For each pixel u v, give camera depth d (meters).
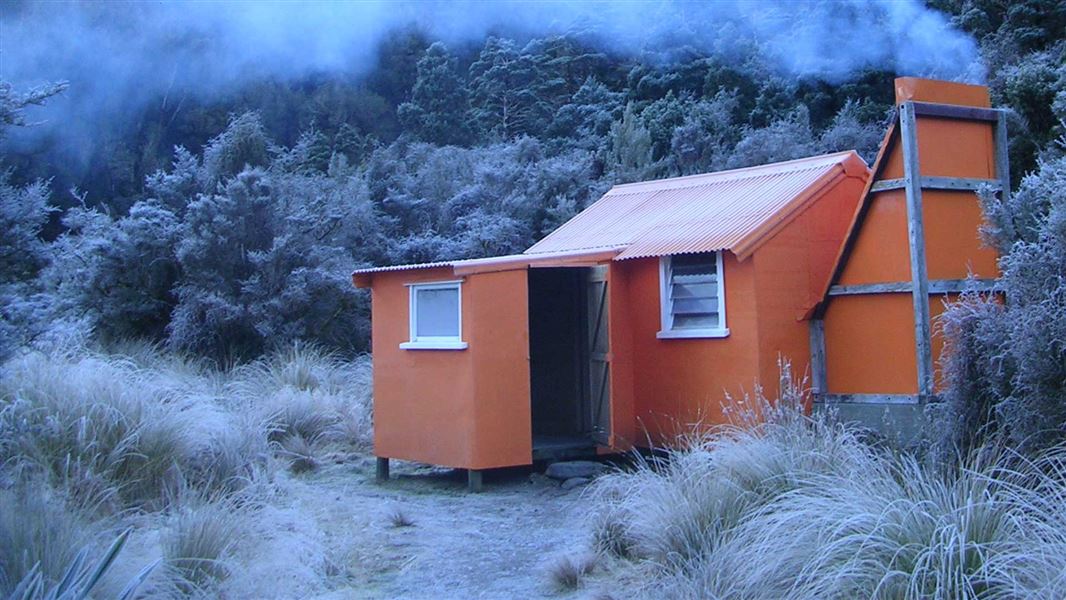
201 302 15.66
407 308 10.21
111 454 7.65
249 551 6.58
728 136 24.73
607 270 10.55
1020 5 19.77
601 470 9.97
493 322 9.62
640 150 24.03
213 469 8.22
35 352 8.74
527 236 20.47
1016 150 14.75
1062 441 5.74
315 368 14.06
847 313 9.30
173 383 10.98
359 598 6.21
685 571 5.88
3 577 5.12
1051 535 4.71
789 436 6.99
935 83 8.79
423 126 31.78
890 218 8.87
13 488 6.51
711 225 10.12
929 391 8.27
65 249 16.56
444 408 9.74
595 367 10.67
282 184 18.39
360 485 9.98
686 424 9.98
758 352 9.30
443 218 21.77
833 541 5.02
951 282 8.62
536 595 6.14
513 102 32.22
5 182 7.88
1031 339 5.82
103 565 4.86
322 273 16.31
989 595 4.59
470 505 8.88
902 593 4.72
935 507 5.16
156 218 16.97
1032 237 7.35
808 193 9.79
